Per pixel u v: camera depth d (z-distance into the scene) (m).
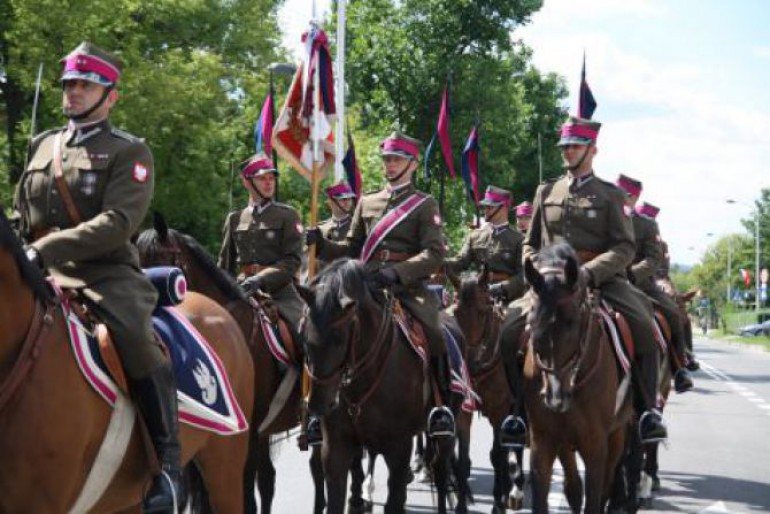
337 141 22.58
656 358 8.90
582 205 8.70
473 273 11.80
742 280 98.12
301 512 9.79
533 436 7.90
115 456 5.28
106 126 5.48
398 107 36.94
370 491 10.29
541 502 7.79
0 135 32.50
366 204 9.03
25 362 4.79
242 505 6.84
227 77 34.00
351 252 9.15
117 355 5.29
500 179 38.00
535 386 7.79
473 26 36.50
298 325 9.29
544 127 51.84
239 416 6.38
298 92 11.88
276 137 11.93
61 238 5.05
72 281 5.35
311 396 7.49
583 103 10.73
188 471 6.79
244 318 8.82
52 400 4.86
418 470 12.20
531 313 7.46
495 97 36.62
